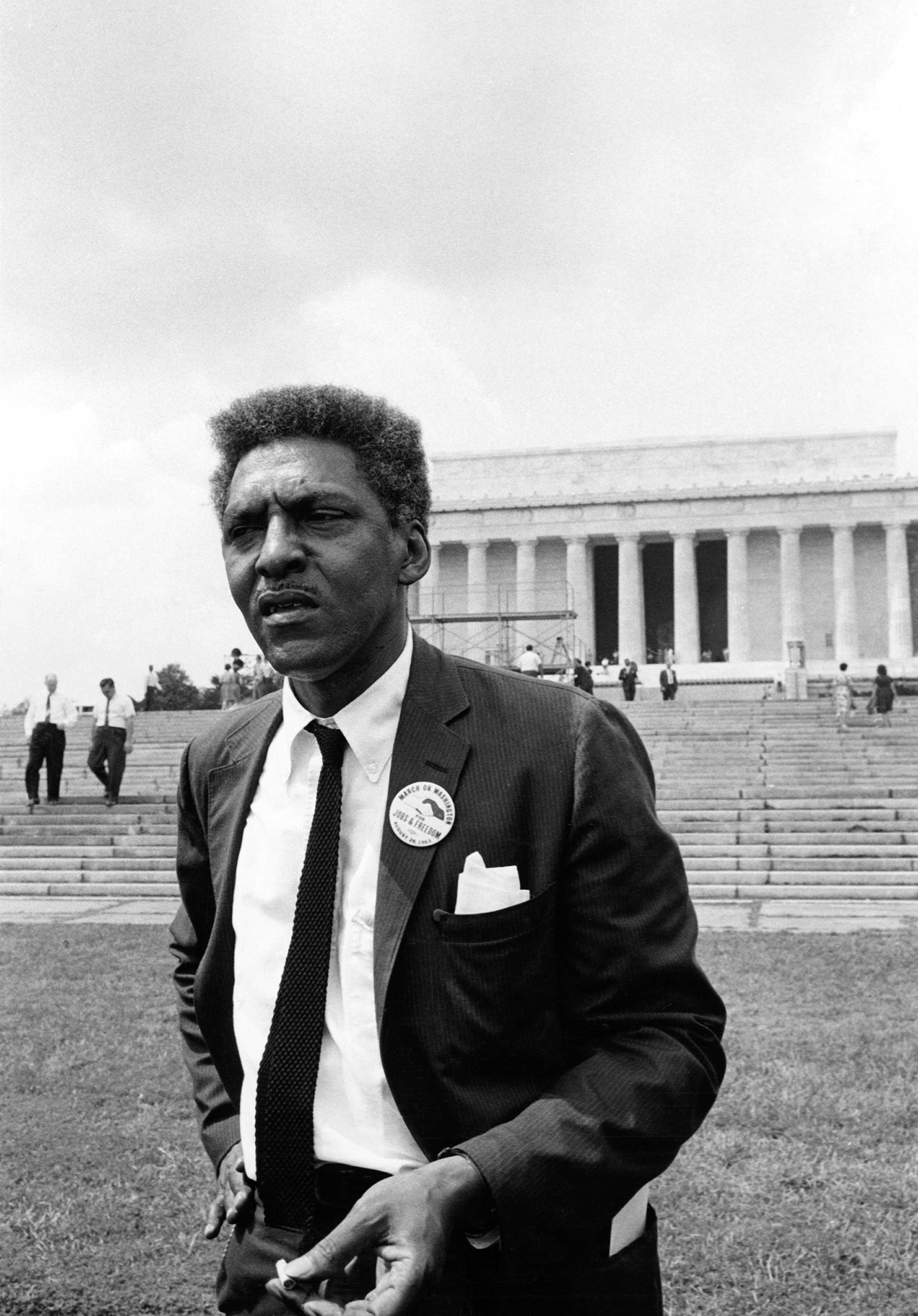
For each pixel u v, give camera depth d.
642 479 78.56
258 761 2.57
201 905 2.80
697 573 85.88
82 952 12.83
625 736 2.42
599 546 82.88
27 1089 7.81
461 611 78.31
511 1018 2.20
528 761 2.30
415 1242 1.86
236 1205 2.40
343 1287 2.07
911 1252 5.27
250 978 2.39
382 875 2.24
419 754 2.32
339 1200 2.20
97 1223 5.67
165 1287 5.05
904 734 28.84
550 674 62.62
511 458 80.00
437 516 77.94
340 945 2.28
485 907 2.19
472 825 2.25
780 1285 4.99
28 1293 4.96
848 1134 6.74
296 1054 2.25
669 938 2.28
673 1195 5.93
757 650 76.19
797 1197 5.89
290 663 2.28
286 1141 2.23
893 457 76.38
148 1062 8.41
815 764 25.72
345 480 2.30
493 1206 1.96
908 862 18.23
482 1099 2.18
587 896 2.24
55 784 23.50
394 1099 2.19
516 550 78.81
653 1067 2.14
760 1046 8.52
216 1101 2.69
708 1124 6.93
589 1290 2.22
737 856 19.36
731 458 77.81
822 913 15.84
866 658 74.88
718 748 28.55
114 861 20.08
